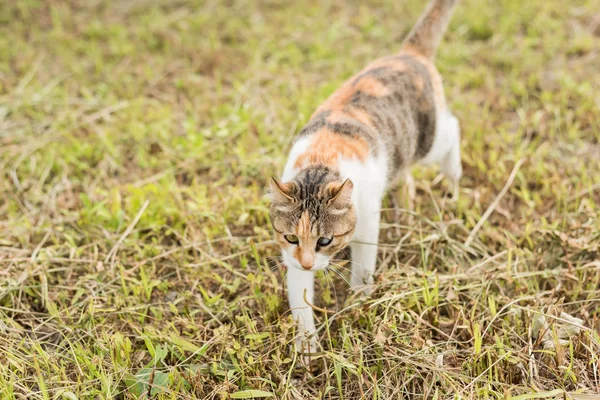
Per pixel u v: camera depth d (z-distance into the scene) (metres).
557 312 1.08
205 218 1.30
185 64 1.78
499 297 1.11
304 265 1.00
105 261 1.22
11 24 1.98
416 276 1.16
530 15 1.87
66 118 1.59
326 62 1.74
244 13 2.02
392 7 2.01
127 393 1.01
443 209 1.30
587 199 1.30
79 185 1.44
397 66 1.21
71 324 1.12
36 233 1.30
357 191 1.05
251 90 1.67
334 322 1.11
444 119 1.28
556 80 1.63
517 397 0.94
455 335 1.08
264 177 1.39
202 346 1.05
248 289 1.18
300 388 1.02
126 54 1.83
